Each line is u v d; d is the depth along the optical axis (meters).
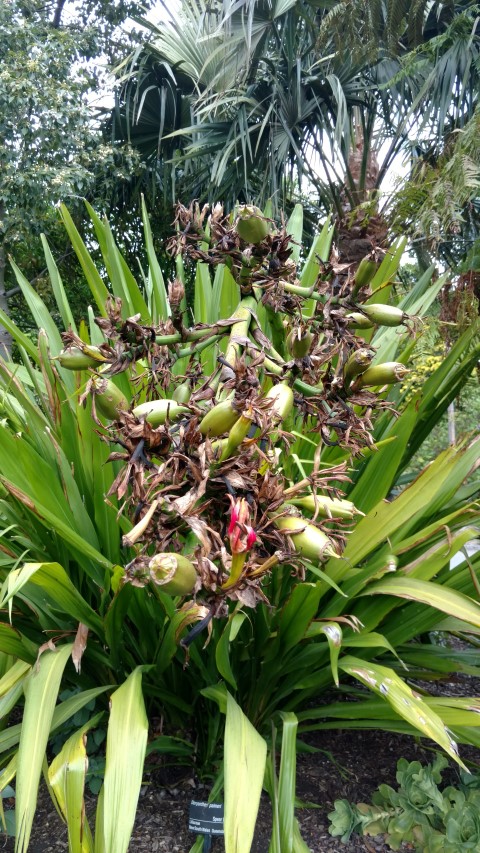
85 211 7.36
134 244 7.83
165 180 6.80
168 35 5.88
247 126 5.22
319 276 1.22
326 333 1.19
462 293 2.52
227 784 1.08
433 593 1.36
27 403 1.73
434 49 3.33
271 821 1.58
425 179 2.72
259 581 0.76
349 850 1.51
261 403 0.85
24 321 8.91
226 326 1.18
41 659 1.34
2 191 6.37
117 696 1.25
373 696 1.77
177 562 0.72
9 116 6.32
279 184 5.62
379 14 3.48
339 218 4.96
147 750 1.62
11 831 1.54
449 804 1.54
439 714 1.35
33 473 1.49
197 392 0.94
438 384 2.05
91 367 1.15
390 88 4.58
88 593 1.82
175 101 6.41
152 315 2.26
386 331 2.18
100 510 1.63
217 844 1.48
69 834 1.11
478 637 2.28
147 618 1.63
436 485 1.44
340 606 1.58
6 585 1.22
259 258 1.23
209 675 1.58
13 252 8.29
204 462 0.80
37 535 1.66
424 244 3.32
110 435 1.02
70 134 6.44
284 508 0.86
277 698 1.70
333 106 5.30
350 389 1.12
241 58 5.21
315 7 4.92
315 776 1.75
